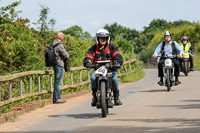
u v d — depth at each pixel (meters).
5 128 15.00
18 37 27.12
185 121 14.12
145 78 41.62
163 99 21.52
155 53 26.52
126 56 44.19
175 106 18.42
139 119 15.02
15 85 22.06
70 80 29.42
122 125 13.84
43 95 24.42
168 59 25.73
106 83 16.03
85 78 32.28
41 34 35.47
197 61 69.75
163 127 13.07
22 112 18.75
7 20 28.16
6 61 24.72
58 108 20.42
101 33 16.44
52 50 22.30
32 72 21.41
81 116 16.97
